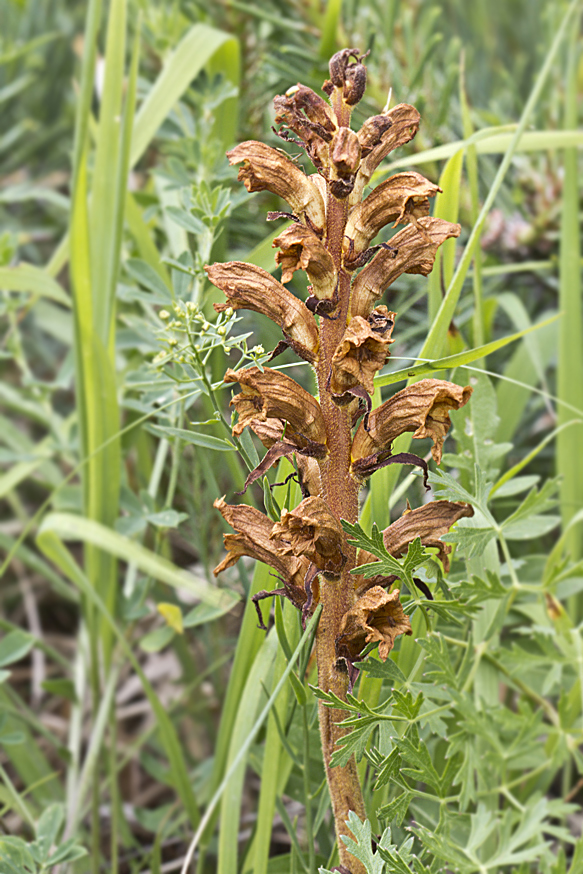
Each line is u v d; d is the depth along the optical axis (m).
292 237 0.48
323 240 0.48
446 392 0.48
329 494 0.49
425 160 0.58
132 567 0.67
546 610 0.58
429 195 0.48
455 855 0.52
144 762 0.64
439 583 0.52
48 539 0.62
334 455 0.49
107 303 0.62
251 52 0.79
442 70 0.86
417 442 0.63
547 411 0.79
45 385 0.70
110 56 0.62
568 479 0.62
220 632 0.69
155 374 0.60
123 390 0.67
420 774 0.52
